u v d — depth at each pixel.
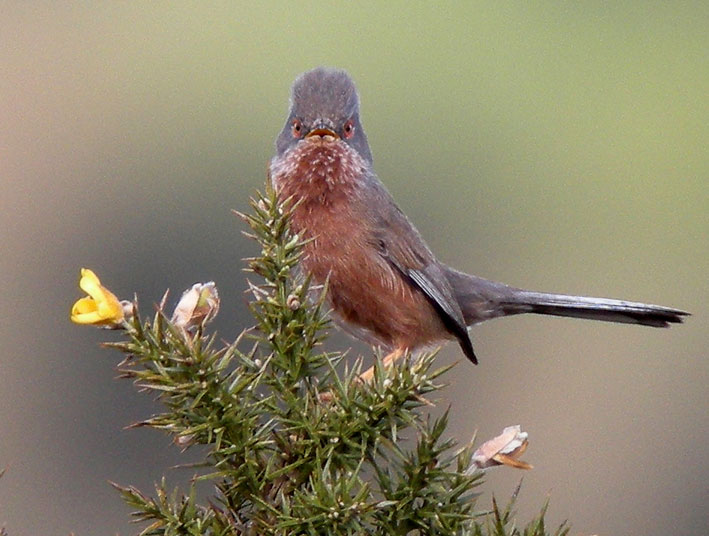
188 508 6.13
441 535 6.30
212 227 17.75
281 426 6.81
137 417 14.66
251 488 6.28
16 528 13.99
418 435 6.27
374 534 6.39
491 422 16.28
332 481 6.11
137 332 6.05
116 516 14.05
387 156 21.09
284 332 6.51
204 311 6.46
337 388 6.46
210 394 6.11
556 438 16.19
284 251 6.54
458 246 20.11
